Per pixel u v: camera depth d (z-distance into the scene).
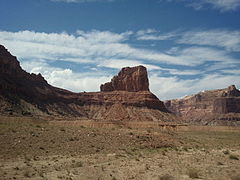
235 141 79.12
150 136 63.28
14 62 190.38
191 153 42.28
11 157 37.62
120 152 46.03
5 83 155.38
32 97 179.00
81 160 37.25
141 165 31.27
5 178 25.66
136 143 54.62
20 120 73.81
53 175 27.11
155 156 39.53
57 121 124.94
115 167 30.59
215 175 24.92
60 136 52.06
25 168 30.97
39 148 43.84
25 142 45.31
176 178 24.09
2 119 70.50
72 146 47.19
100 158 39.06
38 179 25.42
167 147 56.12
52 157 39.28
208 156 37.62
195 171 25.22
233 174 24.86
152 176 25.27
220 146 58.56
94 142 51.34
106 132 60.84
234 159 34.53
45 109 178.88
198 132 154.62
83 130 60.44
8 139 45.28
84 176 26.19
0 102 127.81
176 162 32.75
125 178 24.86
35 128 56.41
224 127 172.25
